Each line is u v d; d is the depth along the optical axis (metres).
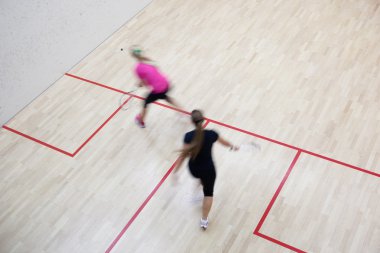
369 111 5.68
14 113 6.35
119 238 4.45
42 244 4.50
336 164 4.98
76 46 7.20
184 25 7.92
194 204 4.70
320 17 7.77
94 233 4.54
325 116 5.66
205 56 7.02
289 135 5.42
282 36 7.34
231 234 4.36
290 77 6.39
